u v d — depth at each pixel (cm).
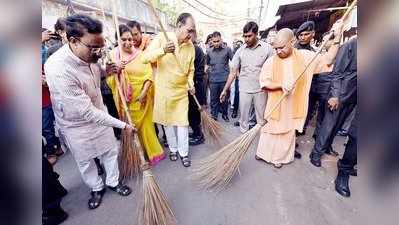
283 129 285
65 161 343
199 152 350
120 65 268
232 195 251
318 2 690
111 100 342
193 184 272
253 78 361
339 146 356
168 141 321
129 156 288
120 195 259
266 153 304
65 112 200
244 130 408
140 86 285
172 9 1695
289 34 254
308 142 373
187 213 228
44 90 317
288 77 266
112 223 221
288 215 220
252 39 340
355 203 231
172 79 278
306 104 277
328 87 324
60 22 311
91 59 202
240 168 301
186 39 271
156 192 210
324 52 313
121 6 924
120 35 274
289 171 291
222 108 506
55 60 186
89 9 708
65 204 250
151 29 1242
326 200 238
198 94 415
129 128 223
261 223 212
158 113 295
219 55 471
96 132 224
